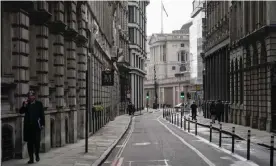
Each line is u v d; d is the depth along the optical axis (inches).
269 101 1176.2
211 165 570.3
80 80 980.6
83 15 971.3
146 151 753.6
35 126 538.6
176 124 1704.0
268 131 1179.3
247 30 1457.9
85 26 1017.5
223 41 1892.2
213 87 2180.1
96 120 1267.2
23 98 566.3
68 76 866.1
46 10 651.5
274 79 1149.7
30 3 562.9
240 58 1565.0
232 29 1696.6
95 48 1283.2
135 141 967.0
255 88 1348.4
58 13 741.9
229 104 1745.8
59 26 738.8
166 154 701.3
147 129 1427.2
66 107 836.6
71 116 866.8
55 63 754.2
